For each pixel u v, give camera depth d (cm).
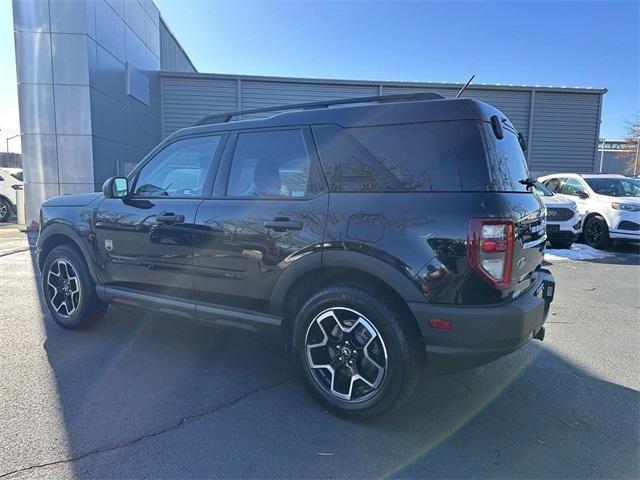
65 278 458
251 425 291
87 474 240
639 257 948
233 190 350
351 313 294
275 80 1758
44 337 439
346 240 288
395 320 278
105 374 361
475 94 1872
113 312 521
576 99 1919
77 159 1177
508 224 262
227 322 353
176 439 274
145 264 392
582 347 432
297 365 318
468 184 267
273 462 254
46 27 1141
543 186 1078
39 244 476
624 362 397
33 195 1185
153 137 1675
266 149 338
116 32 1327
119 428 284
